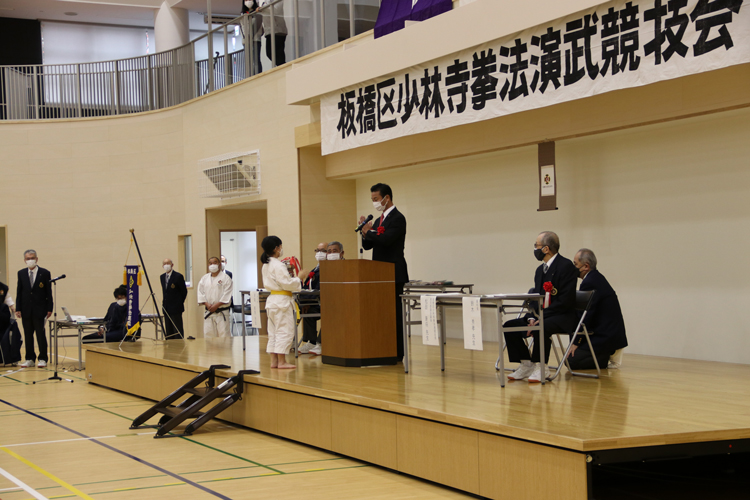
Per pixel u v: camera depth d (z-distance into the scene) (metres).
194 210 17.34
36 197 19.06
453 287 11.94
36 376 13.26
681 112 8.49
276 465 6.50
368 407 6.43
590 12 8.25
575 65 8.43
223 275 14.73
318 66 12.38
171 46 23.66
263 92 14.95
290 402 7.46
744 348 8.62
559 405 5.91
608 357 8.01
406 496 5.46
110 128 18.73
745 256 8.61
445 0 10.86
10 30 24.81
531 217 11.24
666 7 7.50
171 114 17.92
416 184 13.41
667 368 8.18
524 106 9.05
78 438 7.86
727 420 5.27
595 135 9.79
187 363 9.34
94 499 5.52
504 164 11.68
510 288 11.64
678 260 9.29
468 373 7.91
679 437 4.84
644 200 9.68
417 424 5.92
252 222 17.50
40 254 18.97
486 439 5.32
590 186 10.36
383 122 11.21
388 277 8.69
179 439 7.73
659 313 9.51
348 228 14.51
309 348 10.38
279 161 14.57
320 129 13.36
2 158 19.12
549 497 4.87
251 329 17.70
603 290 7.95
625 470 6.02
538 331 7.30
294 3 14.27
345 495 5.50
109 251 18.72
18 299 14.54
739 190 8.66
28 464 6.68
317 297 10.32
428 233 13.19
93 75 19.47
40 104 19.62
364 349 8.54
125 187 18.59
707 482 5.68
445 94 10.14
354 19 13.24
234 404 8.45
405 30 10.61
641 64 7.75
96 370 12.17
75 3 23.61
